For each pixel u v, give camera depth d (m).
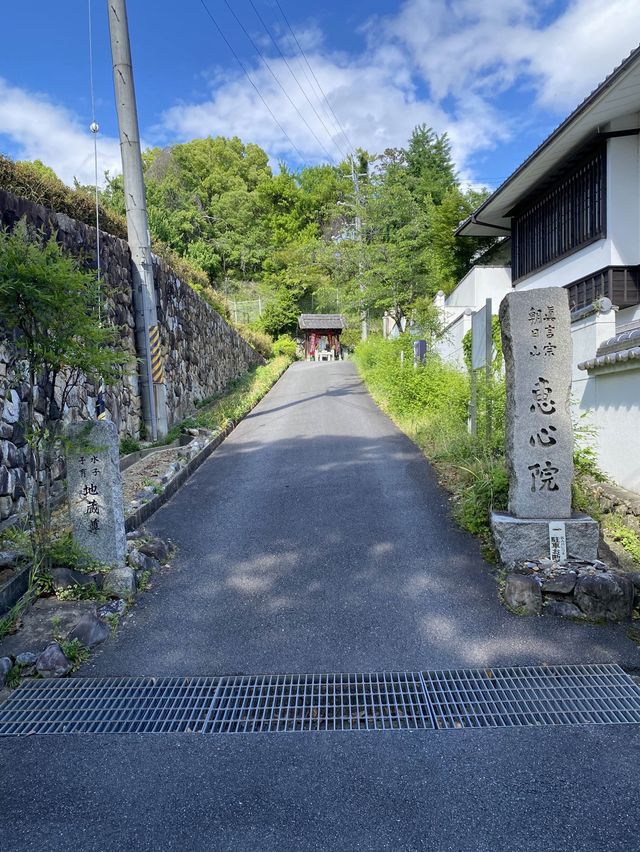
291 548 5.39
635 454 5.82
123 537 4.83
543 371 4.69
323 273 33.88
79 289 4.25
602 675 3.47
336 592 4.54
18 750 2.98
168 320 11.78
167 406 11.09
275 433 10.84
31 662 3.69
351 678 3.51
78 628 3.95
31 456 4.53
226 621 4.20
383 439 9.82
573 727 3.03
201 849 2.32
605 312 6.59
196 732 3.09
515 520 4.68
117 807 2.56
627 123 9.45
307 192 42.97
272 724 3.14
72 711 3.30
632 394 5.88
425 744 2.92
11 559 4.55
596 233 10.13
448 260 21.92
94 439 4.63
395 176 21.73
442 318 16.38
